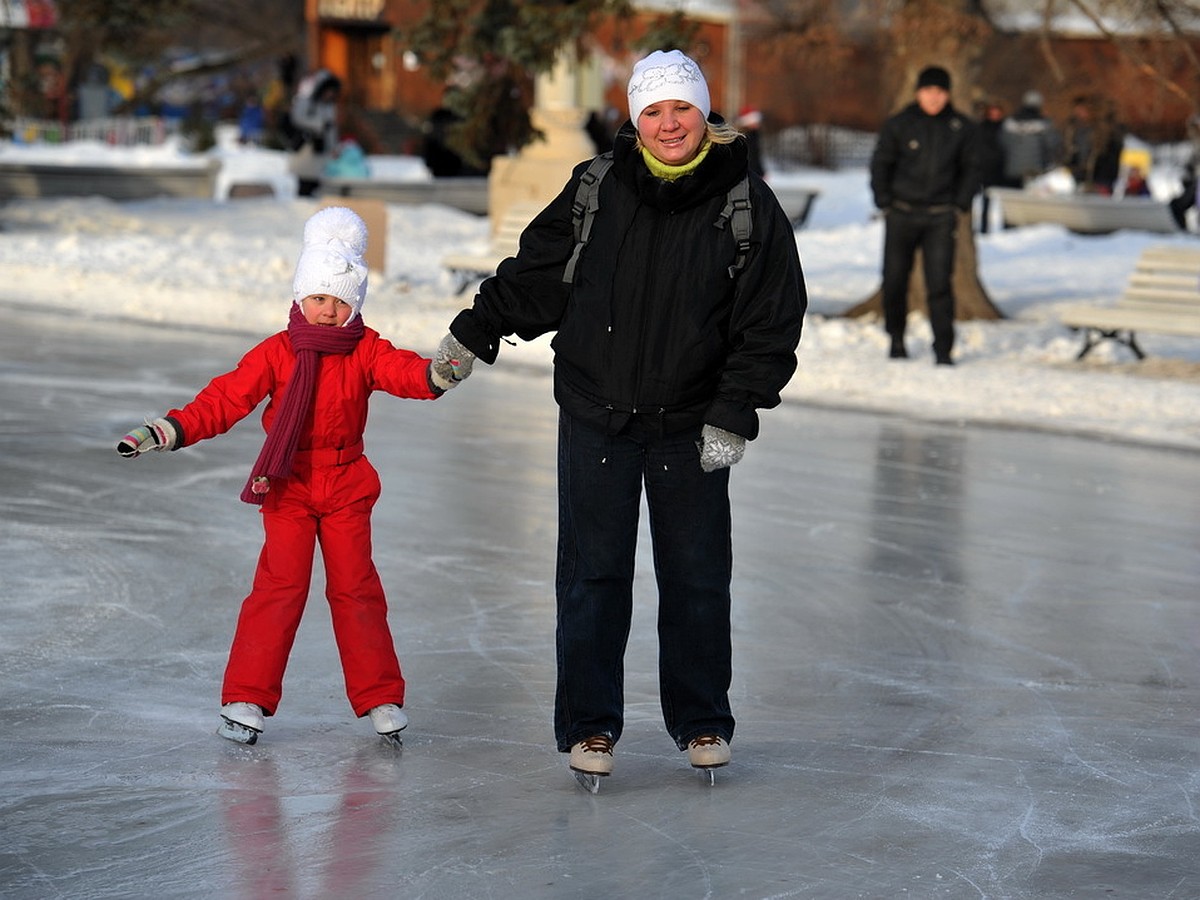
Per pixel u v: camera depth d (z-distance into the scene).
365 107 99.06
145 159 74.88
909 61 34.41
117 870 7.46
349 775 8.77
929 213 25.67
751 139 60.84
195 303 30.88
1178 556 14.58
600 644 8.55
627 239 8.21
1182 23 29.97
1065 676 11.02
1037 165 58.66
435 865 7.59
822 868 7.68
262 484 8.91
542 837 7.97
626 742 9.51
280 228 49.28
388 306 31.89
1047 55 33.56
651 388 8.28
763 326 8.24
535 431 19.73
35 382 21.56
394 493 15.97
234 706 9.16
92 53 89.38
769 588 13.09
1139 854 7.96
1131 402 22.89
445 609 12.12
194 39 126.19
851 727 9.84
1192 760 9.39
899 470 18.14
